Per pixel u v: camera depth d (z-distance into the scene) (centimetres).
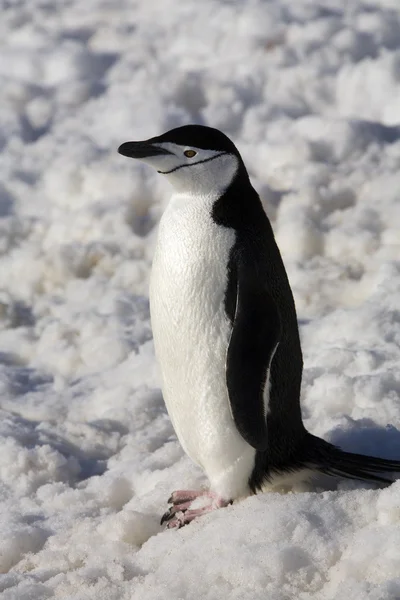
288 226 2430
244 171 1345
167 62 3409
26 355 2120
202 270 1293
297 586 1123
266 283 1291
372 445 1506
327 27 3456
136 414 1769
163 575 1191
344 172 2662
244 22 3538
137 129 3002
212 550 1201
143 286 2345
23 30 3734
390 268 2200
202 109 3105
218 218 1305
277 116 3027
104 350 2044
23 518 1472
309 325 2053
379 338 1906
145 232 2583
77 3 4006
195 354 1312
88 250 2447
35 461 1617
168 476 1528
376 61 3147
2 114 3158
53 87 3303
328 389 1694
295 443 1373
